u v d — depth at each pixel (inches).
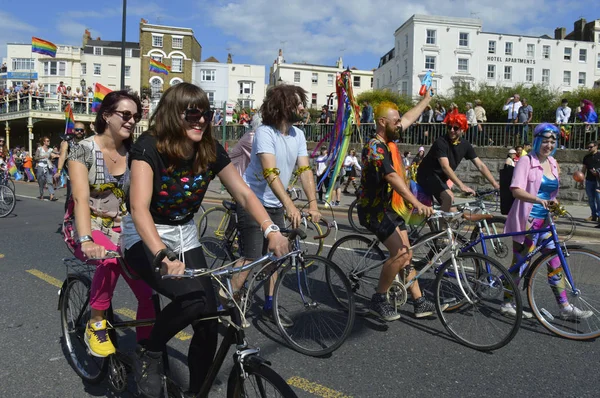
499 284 145.9
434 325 169.0
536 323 170.4
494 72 1891.0
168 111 90.9
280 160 157.2
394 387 123.6
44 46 1125.1
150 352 97.0
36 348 146.0
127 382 117.3
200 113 91.1
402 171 166.7
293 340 148.6
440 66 1844.2
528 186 169.6
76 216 114.6
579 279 158.2
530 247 173.2
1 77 1983.3
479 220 184.4
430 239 164.2
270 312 168.7
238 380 88.1
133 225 99.7
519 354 144.9
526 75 1921.8
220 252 209.8
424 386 124.4
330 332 146.2
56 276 222.7
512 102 679.1
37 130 1384.1
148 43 2011.6
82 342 126.3
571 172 593.0
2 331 158.9
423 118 715.4
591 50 1959.9
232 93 2246.6
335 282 148.0
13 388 122.0
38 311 177.6
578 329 157.9
